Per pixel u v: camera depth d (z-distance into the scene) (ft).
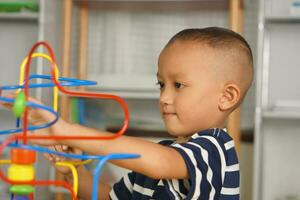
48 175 7.47
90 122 7.60
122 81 7.28
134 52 8.14
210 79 3.00
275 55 7.84
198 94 2.96
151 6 7.54
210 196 2.58
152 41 8.11
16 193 2.15
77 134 2.24
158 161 2.37
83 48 7.89
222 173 2.66
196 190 2.51
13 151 2.13
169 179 2.72
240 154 7.59
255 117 6.70
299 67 7.79
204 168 2.55
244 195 7.61
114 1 7.24
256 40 7.59
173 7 7.59
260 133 6.90
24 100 1.99
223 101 3.05
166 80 3.05
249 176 7.59
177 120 2.99
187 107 2.96
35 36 8.57
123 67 8.14
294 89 7.79
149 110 7.95
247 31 7.70
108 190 3.56
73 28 8.13
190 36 3.08
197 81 2.97
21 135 2.09
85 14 7.90
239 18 6.95
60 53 7.77
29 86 2.28
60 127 2.23
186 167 2.48
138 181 3.23
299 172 7.80
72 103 7.20
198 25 8.00
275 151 7.86
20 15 7.52
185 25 8.04
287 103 6.82
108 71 8.16
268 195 7.86
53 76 2.30
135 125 7.74
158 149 2.41
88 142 2.27
